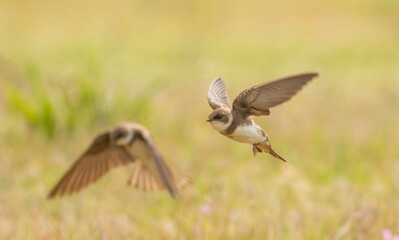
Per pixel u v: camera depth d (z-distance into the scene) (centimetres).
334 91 2147
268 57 2752
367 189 1238
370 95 2098
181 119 1694
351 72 2492
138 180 805
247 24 3497
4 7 3766
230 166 1402
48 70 2291
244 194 1184
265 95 665
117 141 791
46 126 1512
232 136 688
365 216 1048
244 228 1019
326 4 3894
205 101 1922
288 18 3644
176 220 1073
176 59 2638
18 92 1539
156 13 3731
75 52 2736
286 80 648
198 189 1227
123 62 2541
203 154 1465
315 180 1332
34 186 1269
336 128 1683
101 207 1161
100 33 3203
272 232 1011
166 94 2019
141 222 1084
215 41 3064
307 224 1043
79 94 1579
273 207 1120
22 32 3203
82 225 1068
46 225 1073
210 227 1037
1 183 1269
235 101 680
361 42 3058
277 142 1565
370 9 3762
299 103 1953
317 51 2881
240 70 2514
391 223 1042
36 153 1436
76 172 807
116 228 1044
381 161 1459
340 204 1116
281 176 1303
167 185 711
